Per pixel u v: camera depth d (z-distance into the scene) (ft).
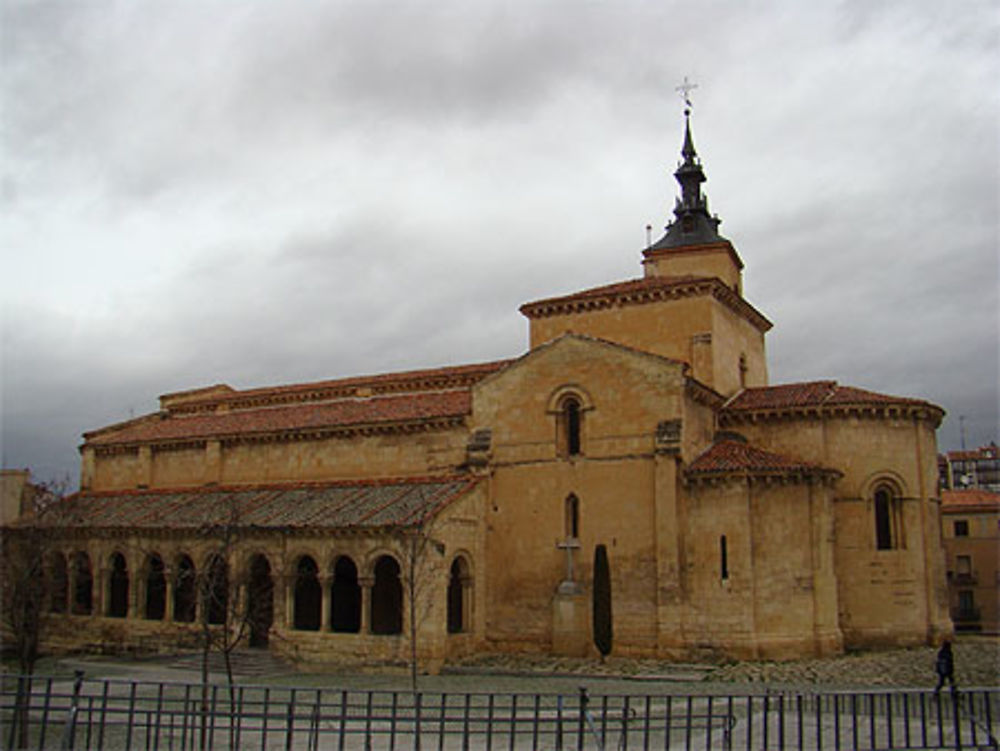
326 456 174.09
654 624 134.00
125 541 166.30
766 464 134.51
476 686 117.39
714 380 157.28
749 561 131.03
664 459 136.26
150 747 83.20
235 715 68.69
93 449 207.10
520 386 151.84
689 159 201.46
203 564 152.87
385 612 160.25
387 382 194.80
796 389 158.71
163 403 228.63
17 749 71.20
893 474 143.64
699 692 106.22
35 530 142.31
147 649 158.10
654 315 164.04
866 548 141.79
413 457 163.63
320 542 142.10
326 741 84.74
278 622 143.54
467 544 143.84
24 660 110.11
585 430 144.87
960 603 263.70
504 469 150.10
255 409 212.02
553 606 140.05
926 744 66.44
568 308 170.60
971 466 391.65
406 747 80.94
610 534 139.74
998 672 114.32
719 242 189.98
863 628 139.64
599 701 102.42
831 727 84.79
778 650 129.08
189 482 191.42
